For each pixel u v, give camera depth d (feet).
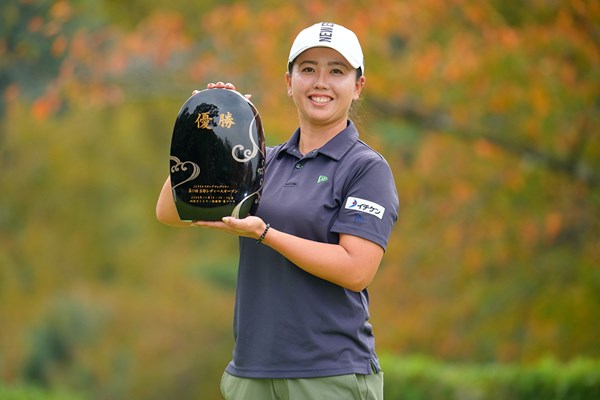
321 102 47.37
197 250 269.44
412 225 144.25
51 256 228.22
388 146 150.92
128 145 226.17
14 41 144.05
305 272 45.80
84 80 133.39
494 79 123.75
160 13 141.59
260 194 46.73
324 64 47.37
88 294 241.55
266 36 123.34
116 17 152.15
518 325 142.20
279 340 45.75
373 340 47.85
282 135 122.62
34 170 213.46
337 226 45.57
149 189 238.68
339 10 123.54
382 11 122.52
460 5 122.72
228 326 252.62
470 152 134.62
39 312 232.94
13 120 188.75
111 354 241.55
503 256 137.69
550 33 119.14
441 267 143.95
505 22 125.39
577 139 126.93
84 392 236.22
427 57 123.85
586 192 132.57
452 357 147.95
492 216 136.05
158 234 261.24
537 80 120.78
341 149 47.34
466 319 143.23
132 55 132.16
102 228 238.27
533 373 100.94
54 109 136.87
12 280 221.87
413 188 139.13
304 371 45.34
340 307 45.96
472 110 128.67
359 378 46.11
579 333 136.77
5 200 214.69
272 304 46.09
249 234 43.65
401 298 147.64
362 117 54.19
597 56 119.24
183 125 46.09
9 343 229.04
